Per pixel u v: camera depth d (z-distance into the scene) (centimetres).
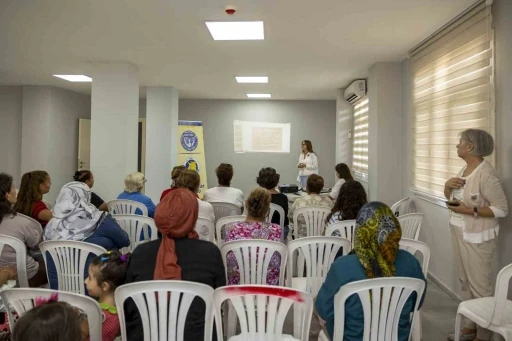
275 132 888
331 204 392
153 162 708
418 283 163
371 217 170
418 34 384
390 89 500
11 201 273
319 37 395
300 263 268
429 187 399
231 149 890
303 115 882
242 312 158
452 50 343
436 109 379
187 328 164
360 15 331
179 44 426
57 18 347
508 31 265
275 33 383
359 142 676
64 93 788
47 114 739
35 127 743
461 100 327
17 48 451
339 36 391
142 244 180
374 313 163
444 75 360
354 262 171
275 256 232
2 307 187
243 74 588
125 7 319
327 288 174
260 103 885
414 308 171
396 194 500
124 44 428
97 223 258
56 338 102
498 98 276
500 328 194
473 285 255
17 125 761
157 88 708
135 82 535
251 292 156
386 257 168
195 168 802
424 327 293
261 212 256
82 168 848
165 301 161
